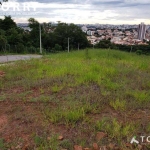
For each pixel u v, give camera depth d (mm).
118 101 3838
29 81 5453
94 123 3104
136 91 4461
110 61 8344
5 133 2898
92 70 6348
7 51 28812
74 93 4426
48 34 44781
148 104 3822
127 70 6590
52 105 3814
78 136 2803
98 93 4379
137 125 3008
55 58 10297
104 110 3578
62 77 5680
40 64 8062
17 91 4746
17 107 3732
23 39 39938
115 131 2812
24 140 2729
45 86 5039
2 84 5320
